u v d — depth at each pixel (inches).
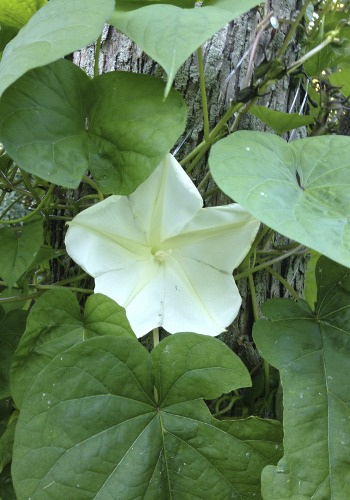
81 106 10.6
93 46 14.5
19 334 12.3
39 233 11.7
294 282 14.7
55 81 10.3
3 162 13.9
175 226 10.8
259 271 13.9
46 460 9.2
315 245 8.0
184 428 10.1
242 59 13.2
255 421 10.2
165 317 11.1
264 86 11.7
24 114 9.6
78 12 8.7
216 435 10.1
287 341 10.9
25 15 11.8
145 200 10.7
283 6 14.4
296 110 15.1
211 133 12.3
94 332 10.6
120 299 10.9
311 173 10.5
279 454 10.1
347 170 10.3
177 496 10.0
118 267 11.0
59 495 9.1
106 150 10.1
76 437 9.5
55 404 9.5
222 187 8.7
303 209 9.0
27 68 7.7
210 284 11.3
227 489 10.0
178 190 10.5
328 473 9.5
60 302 10.9
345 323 11.2
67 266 14.1
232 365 10.0
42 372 9.5
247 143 10.1
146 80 10.4
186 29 8.4
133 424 9.9
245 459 10.1
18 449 9.1
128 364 10.0
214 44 13.6
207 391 10.2
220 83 13.5
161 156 9.6
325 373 10.5
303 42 14.4
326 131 12.9
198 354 10.1
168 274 11.4
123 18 9.4
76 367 9.7
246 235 11.0
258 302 13.9
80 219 10.5
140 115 10.1
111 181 9.9
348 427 9.9
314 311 11.6
